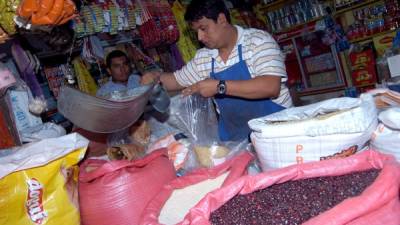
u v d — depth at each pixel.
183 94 1.62
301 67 4.19
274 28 4.29
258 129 1.14
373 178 0.98
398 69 2.41
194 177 1.25
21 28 1.53
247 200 0.99
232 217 0.93
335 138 1.06
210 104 1.69
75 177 1.14
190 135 1.58
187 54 3.24
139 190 1.17
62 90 1.09
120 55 2.95
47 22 1.40
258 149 1.18
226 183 1.11
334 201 0.93
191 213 0.93
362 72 3.76
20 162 1.00
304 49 4.13
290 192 1.00
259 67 1.65
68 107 1.11
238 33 1.75
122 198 1.15
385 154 1.03
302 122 1.08
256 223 0.90
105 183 1.15
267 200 0.98
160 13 3.04
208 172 1.27
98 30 2.57
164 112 1.58
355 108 1.07
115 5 2.71
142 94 1.20
